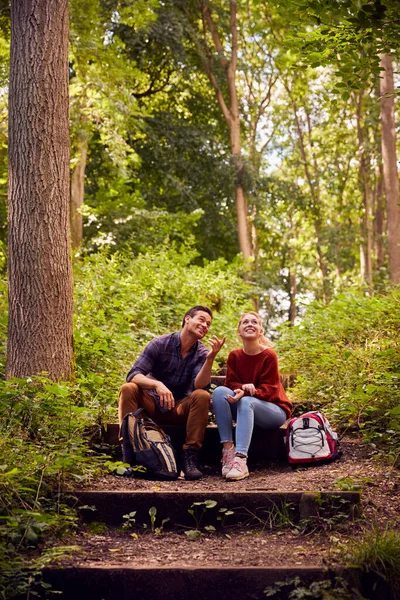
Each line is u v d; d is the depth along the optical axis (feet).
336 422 18.51
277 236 84.07
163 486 14.67
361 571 10.23
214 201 66.23
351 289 30.58
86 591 10.39
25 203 17.43
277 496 13.19
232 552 11.64
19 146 17.56
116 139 43.06
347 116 76.48
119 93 41.42
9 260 17.60
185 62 59.98
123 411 16.33
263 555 11.36
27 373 17.04
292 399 21.59
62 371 17.44
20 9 17.87
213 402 16.67
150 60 61.05
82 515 13.10
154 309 31.12
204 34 67.77
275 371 17.20
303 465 16.20
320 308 28.19
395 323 23.50
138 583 10.42
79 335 20.47
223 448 16.37
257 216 69.77
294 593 10.07
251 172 64.08
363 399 17.53
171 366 16.92
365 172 73.97
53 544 11.55
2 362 18.93
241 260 53.42
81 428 15.70
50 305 17.34
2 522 11.62
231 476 15.46
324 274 83.10
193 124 67.46
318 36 17.26
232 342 31.07
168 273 36.06
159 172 61.46
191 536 12.57
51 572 10.41
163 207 61.77
